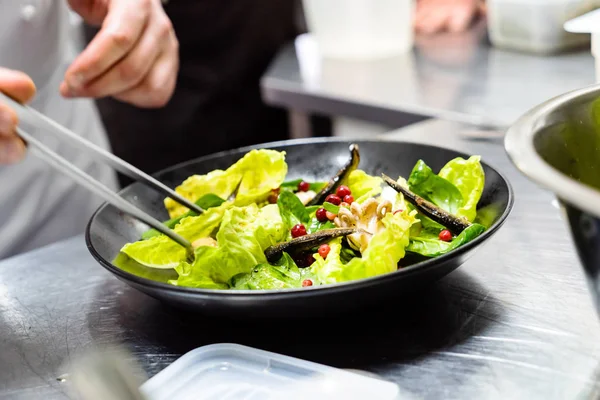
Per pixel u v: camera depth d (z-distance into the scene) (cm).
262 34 184
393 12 163
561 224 75
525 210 80
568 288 63
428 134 110
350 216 67
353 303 56
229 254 62
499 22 155
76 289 74
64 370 59
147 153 190
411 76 147
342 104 138
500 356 55
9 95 68
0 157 67
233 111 188
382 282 53
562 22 144
